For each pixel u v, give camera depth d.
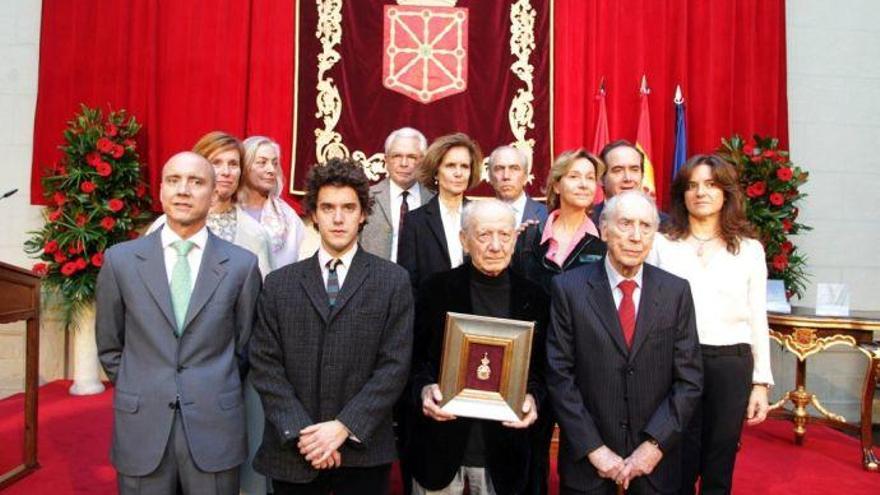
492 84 5.78
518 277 2.72
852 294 6.21
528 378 2.60
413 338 2.66
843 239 6.22
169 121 5.67
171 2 5.69
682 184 3.07
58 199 5.25
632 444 2.47
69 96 5.69
